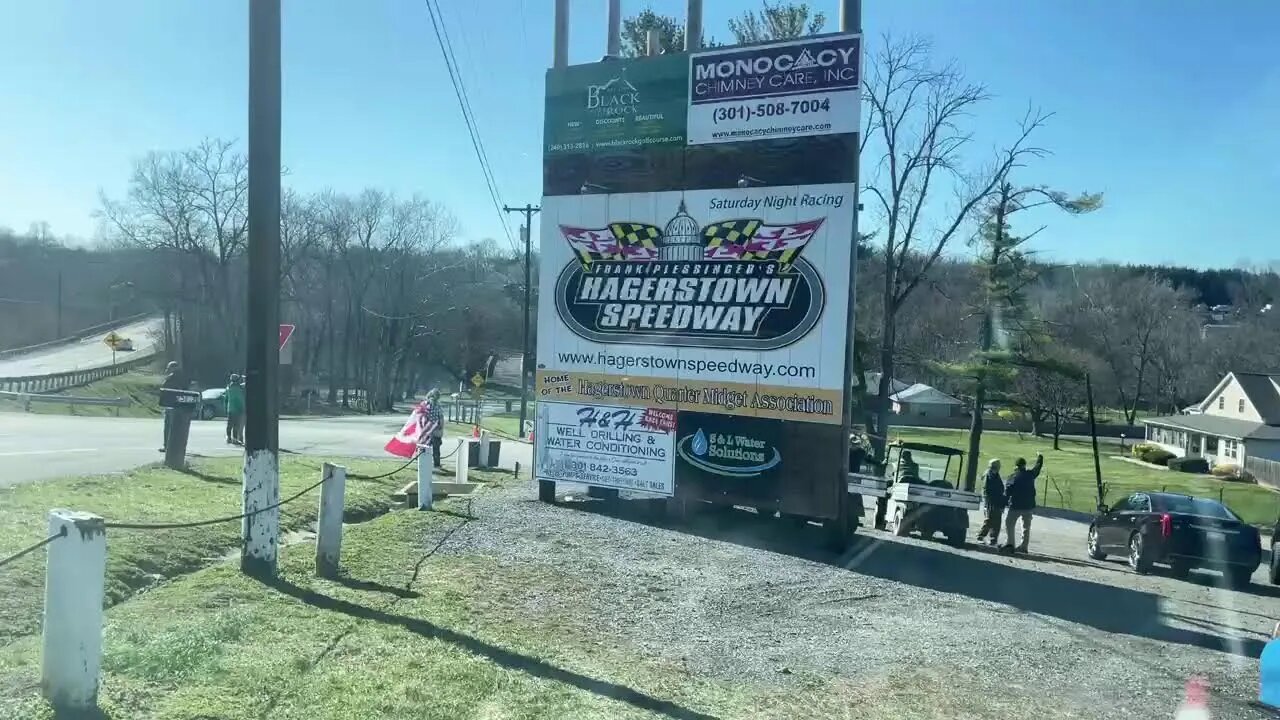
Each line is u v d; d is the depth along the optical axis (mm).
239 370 68250
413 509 13469
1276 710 6973
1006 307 37312
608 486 15266
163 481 12375
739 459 14242
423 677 5844
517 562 10383
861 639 8477
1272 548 15961
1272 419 67938
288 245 69438
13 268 101438
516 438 43094
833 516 13500
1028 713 6605
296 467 16078
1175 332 87375
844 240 13562
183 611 6672
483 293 88312
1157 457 69062
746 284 14219
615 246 15227
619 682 6414
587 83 15445
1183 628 10031
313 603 7434
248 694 5180
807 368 13805
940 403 93000
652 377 14945
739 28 35812
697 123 14562
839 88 13570
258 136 8141
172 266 68438
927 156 37562
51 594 4684
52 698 4645
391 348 79625
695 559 11758
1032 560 15547
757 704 6320
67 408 41906
